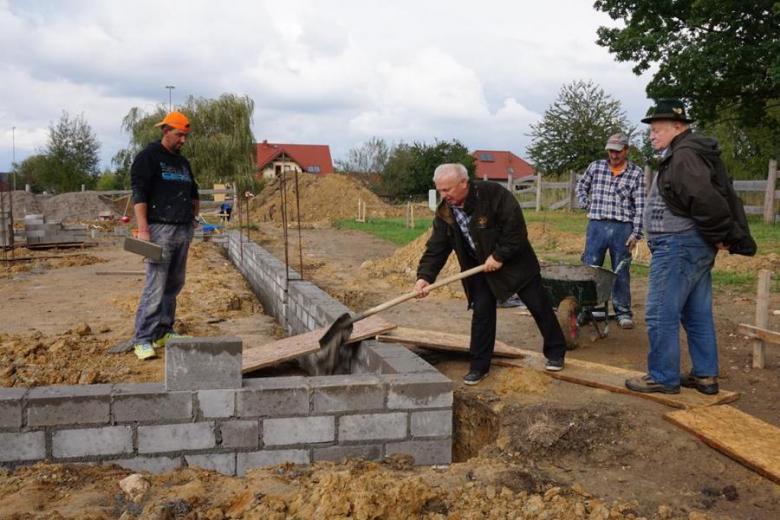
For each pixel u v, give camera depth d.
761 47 18.19
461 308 8.42
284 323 8.68
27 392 3.82
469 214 4.61
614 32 21.95
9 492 3.44
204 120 39.91
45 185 47.84
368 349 5.20
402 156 51.03
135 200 5.39
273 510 3.17
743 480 3.39
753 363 5.25
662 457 3.68
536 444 3.89
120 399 3.84
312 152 73.06
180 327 6.91
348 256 15.71
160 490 3.52
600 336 6.44
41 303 8.59
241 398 3.96
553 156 37.09
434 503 3.23
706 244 4.16
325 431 4.10
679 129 4.19
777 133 22.39
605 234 6.75
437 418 4.22
